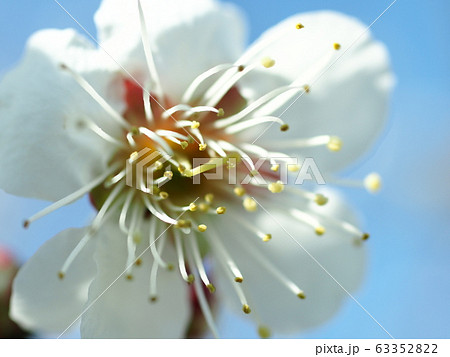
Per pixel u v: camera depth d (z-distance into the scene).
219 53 0.09
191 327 0.09
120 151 0.09
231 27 0.09
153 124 0.09
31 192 0.08
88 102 0.08
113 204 0.08
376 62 0.09
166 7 0.08
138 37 0.08
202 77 0.08
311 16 0.09
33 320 0.08
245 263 0.09
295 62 0.09
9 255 0.09
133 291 0.08
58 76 0.08
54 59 0.08
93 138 0.08
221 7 0.09
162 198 0.09
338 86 0.09
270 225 0.09
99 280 0.08
